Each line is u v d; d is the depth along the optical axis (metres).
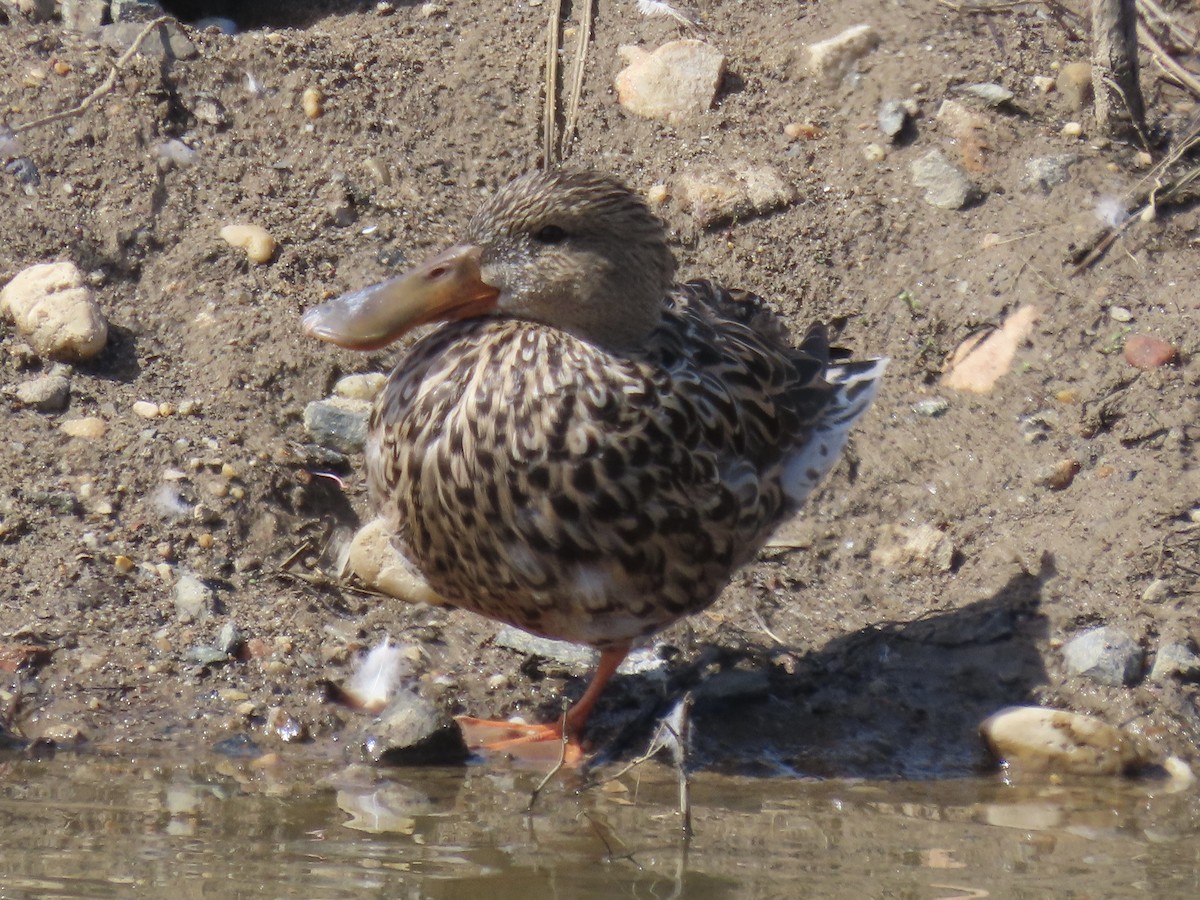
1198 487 10.38
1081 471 10.65
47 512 9.88
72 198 11.70
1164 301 11.47
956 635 9.82
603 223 8.62
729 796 8.45
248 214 11.88
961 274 11.77
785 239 12.05
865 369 9.84
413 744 8.60
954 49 13.14
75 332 10.74
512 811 8.09
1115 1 12.20
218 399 10.81
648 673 9.55
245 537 10.02
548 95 12.84
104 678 8.99
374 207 12.07
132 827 7.69
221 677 9.08
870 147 12.54
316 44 13.02
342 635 9.49
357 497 10.58
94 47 12.64
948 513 10.55
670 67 12.90
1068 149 12.43
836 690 9.48
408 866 7.36
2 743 8.59
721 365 8.98
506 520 8.27
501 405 8.26
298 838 7.63
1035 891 7.30
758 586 10.19
